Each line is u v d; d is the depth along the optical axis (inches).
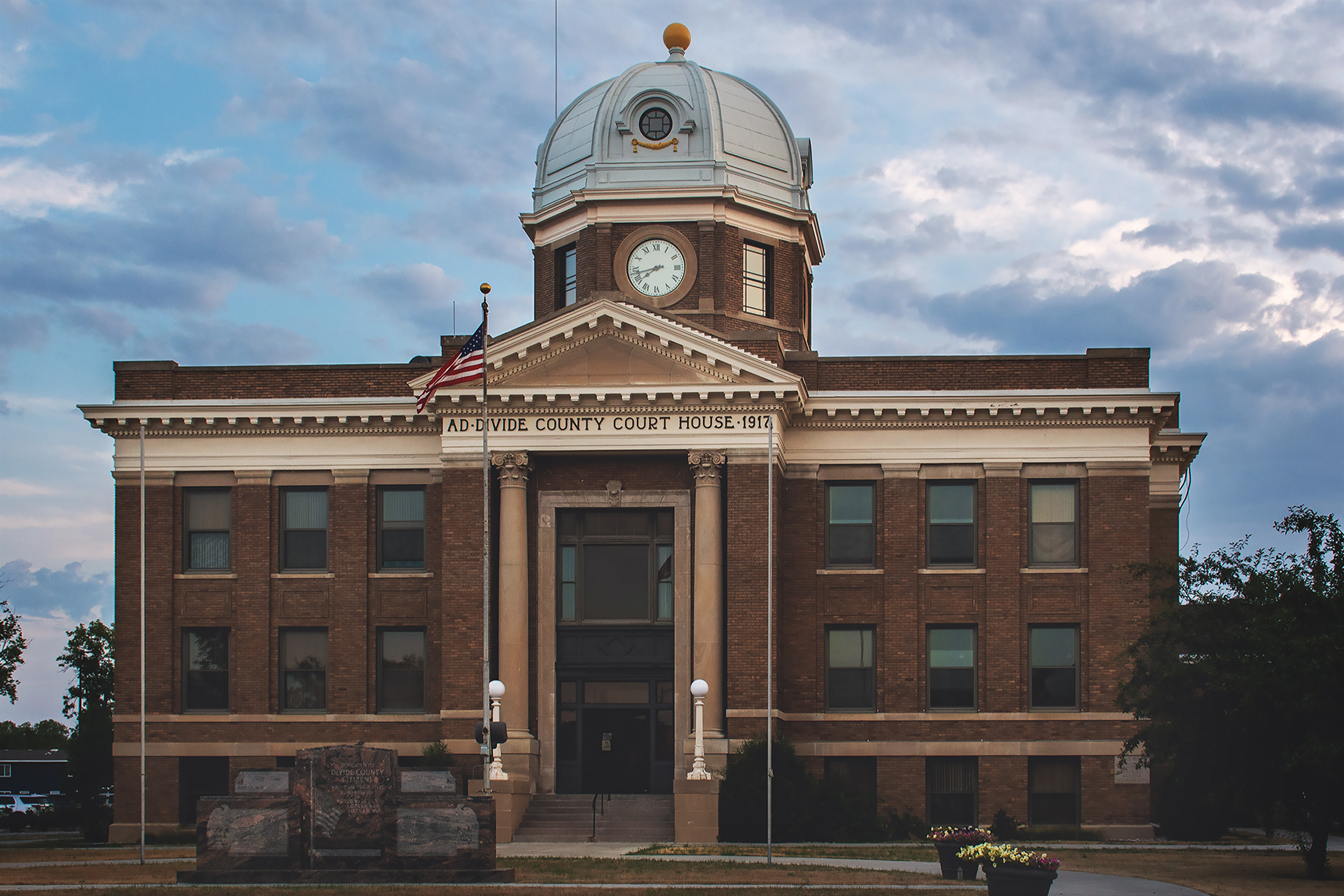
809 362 1927.9
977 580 1872.5
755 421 1797.5
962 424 1883.6
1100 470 1867.6
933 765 1856.5
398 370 1951.3
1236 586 1432.1
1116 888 1155.9
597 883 1131.9
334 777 1154.7
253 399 1950.1
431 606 1908.2
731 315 2026.3
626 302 1860.2
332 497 1932.8
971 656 1873.8
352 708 1893.5
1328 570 1413.6
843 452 1894.7
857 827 1718.8
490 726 1542.8
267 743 1894.7
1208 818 1800.0
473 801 1145.4
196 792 1905.8
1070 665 1861.5
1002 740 1841.8
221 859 1141.1
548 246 2117.4
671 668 1839.3
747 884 1136.2
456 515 1807.3
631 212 2046.0
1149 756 1599.4
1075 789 1840.6
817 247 2209.6
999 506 1872.5
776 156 2119.8
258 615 1916.8
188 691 1927.9
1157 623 1456.7
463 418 1819.6
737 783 1680.6
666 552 1863.9
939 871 1280.8
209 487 1947.6
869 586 1877.5
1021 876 1038.4
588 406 1802.4
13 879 1182.3
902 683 1859.0
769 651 1688.0
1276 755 1344.7
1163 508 2059.5
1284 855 1521.9
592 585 1862.7
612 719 1844.2
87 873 1254.9
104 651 2972.4
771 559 1733.5
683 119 2070.6
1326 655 1299.2
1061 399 1852.9
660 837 1669.5
